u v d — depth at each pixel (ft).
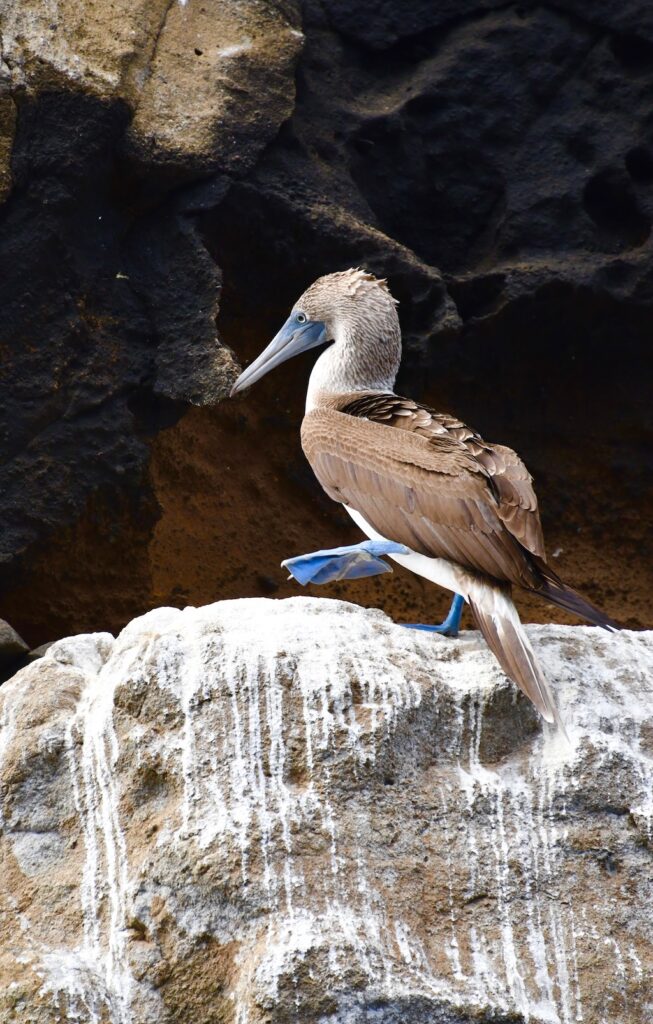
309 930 28.45
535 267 55.36
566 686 32.71
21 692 33.45
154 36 52.80
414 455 36.22
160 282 52.11
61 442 50.06
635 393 58.85
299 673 31.09
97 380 50.67
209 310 51.57
